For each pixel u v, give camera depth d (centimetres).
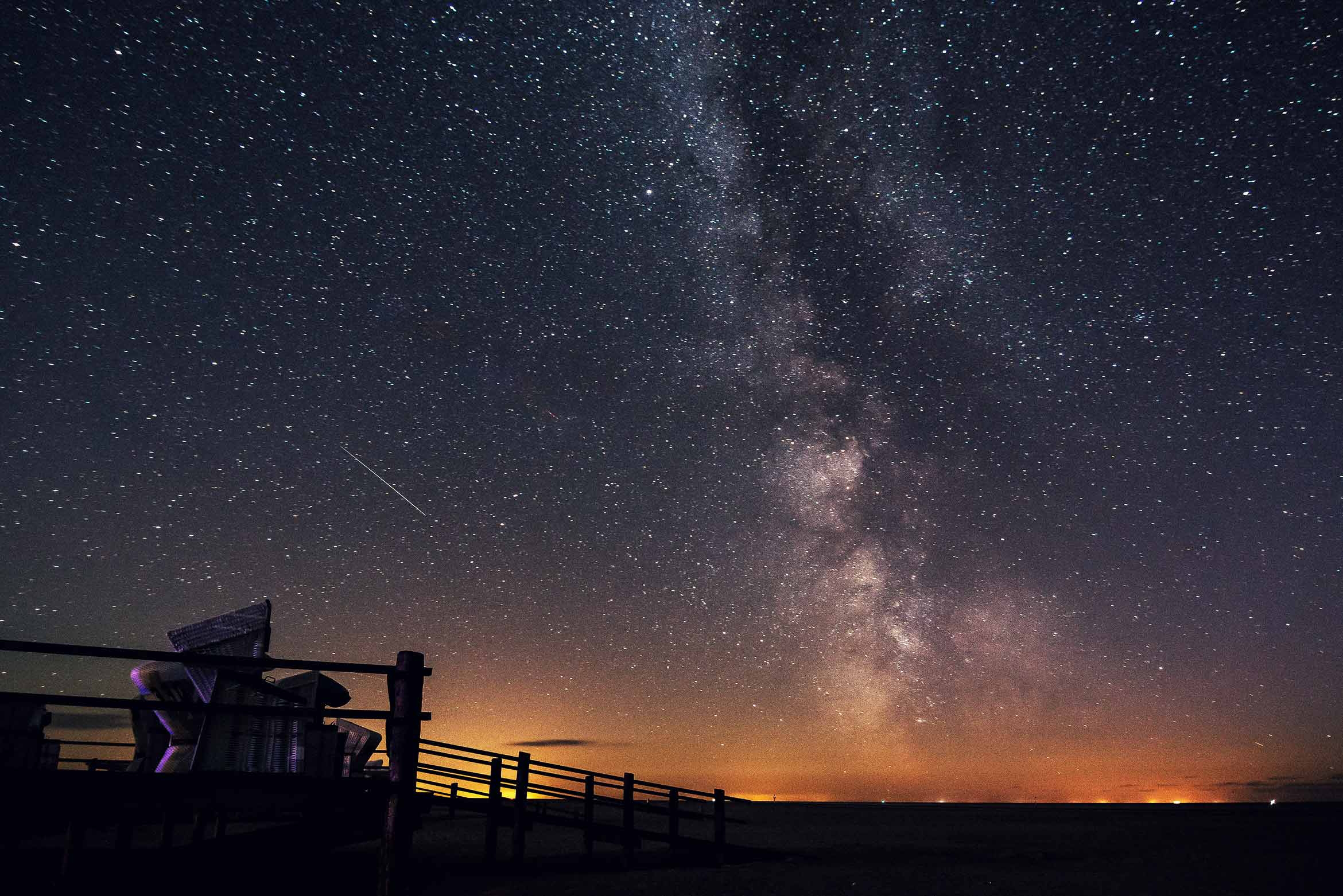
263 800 827
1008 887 1357
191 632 876
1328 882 1466
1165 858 1903
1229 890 1377
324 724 899
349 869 1156
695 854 1492
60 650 482
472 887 1130
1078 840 2520
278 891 941
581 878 1252
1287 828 3250
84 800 493
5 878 766
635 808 1438
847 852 1956
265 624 891
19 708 793
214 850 874
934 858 1830
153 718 1097
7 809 554
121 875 762
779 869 1468
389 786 590
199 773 530
